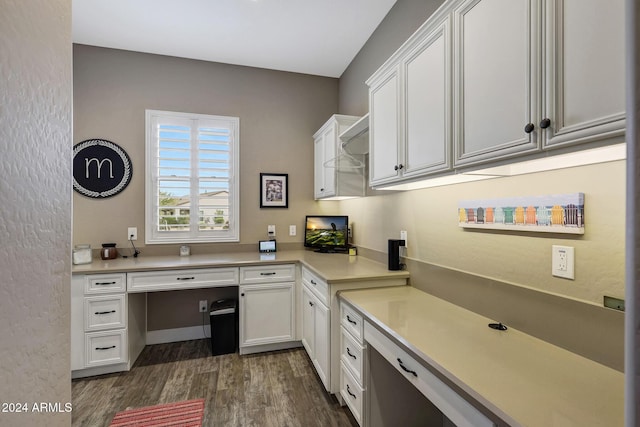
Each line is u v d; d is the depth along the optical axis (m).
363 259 2.82
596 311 1.05
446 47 1.34
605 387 0.92
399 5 2.37
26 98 0.43
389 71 1.84
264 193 3.45
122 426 1.87
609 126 0.75
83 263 2.62
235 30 2.74
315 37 2.86
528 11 0.96
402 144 1.70
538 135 0.93
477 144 1.18
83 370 2.43
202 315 3.25
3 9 0.38
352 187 2.84
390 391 1.73
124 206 3.03
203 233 3.26
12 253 0.40
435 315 1.55
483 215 1.53
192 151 3.23
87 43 2.92
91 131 2.95
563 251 1.16
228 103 3.34
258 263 2.77
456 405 1.04
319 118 3.63
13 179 0.40
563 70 0.86
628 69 0.32
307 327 2.66
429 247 1.97
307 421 1.92
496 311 1.45
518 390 0.90
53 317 0.50
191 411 2.01
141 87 3.09
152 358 2.76
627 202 0.32
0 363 0.38
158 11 2.47
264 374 2.47
